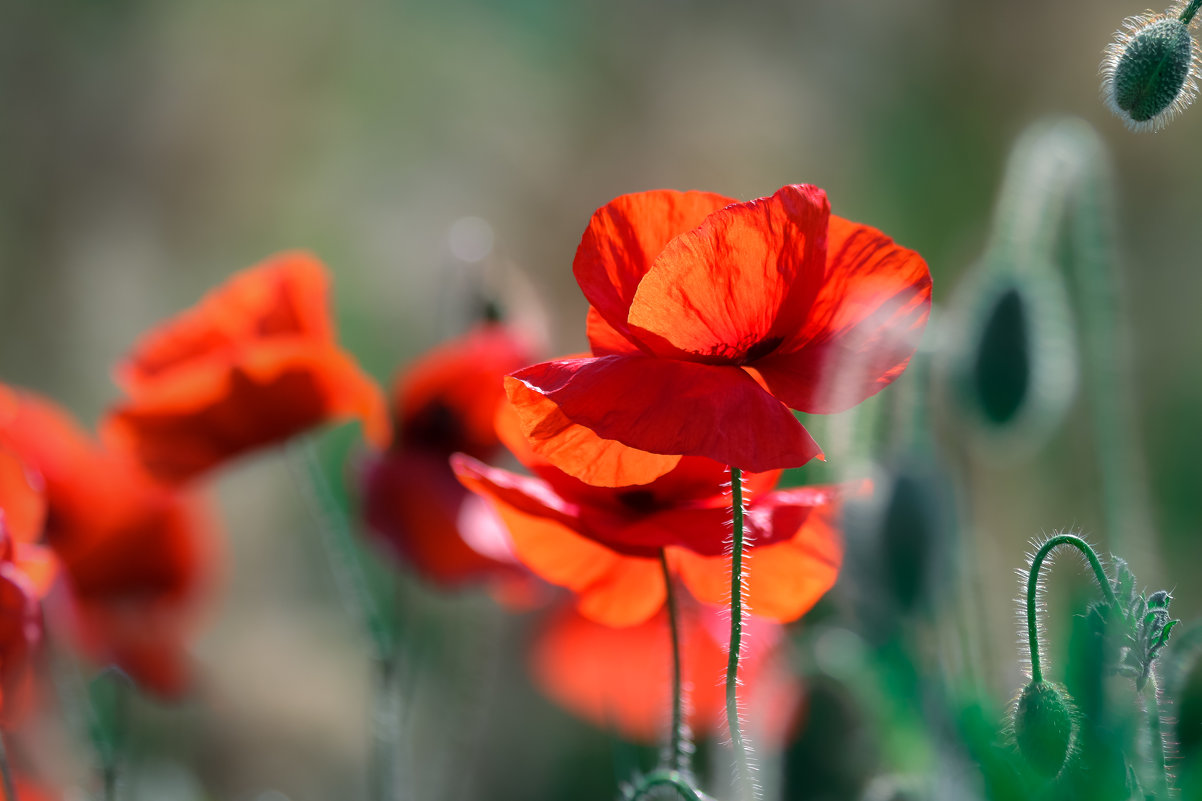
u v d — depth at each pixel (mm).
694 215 651
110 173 2557
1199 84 667
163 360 807
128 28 2598
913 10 2582
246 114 2643
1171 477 1839
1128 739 693
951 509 750
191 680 820
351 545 803
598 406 631
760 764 743
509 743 1252
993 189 2402
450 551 797
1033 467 1309
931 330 763
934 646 744
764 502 668
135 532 808
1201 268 2090
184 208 2596
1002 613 980
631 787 664
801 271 637
